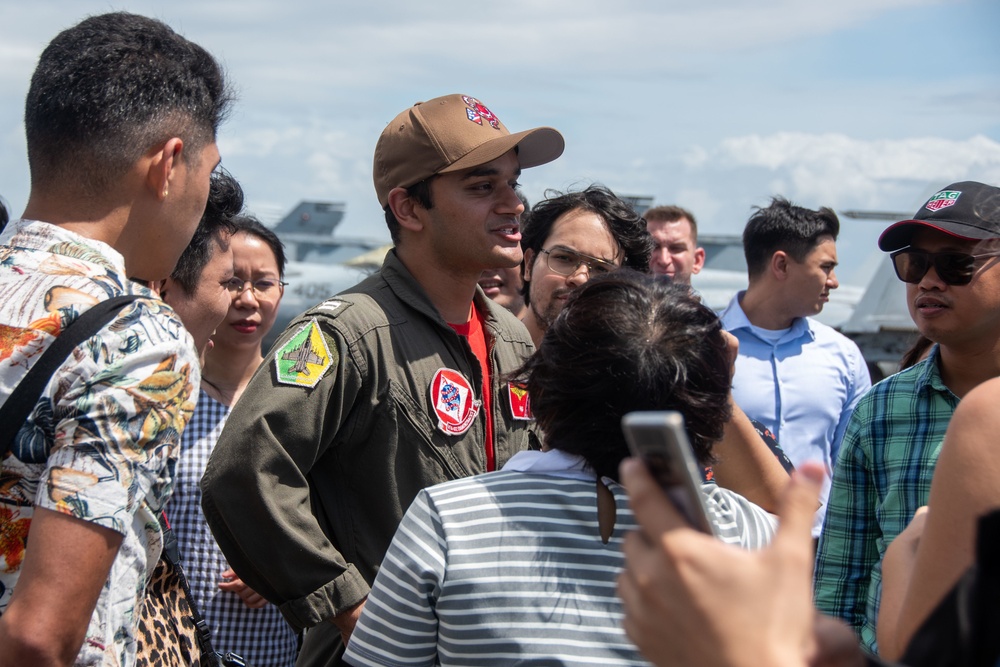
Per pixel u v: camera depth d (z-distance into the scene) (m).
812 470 0.71
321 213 29.16
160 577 1.88
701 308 1.50
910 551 1.34
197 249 2.44
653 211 5.59
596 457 1.44
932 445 2.24
